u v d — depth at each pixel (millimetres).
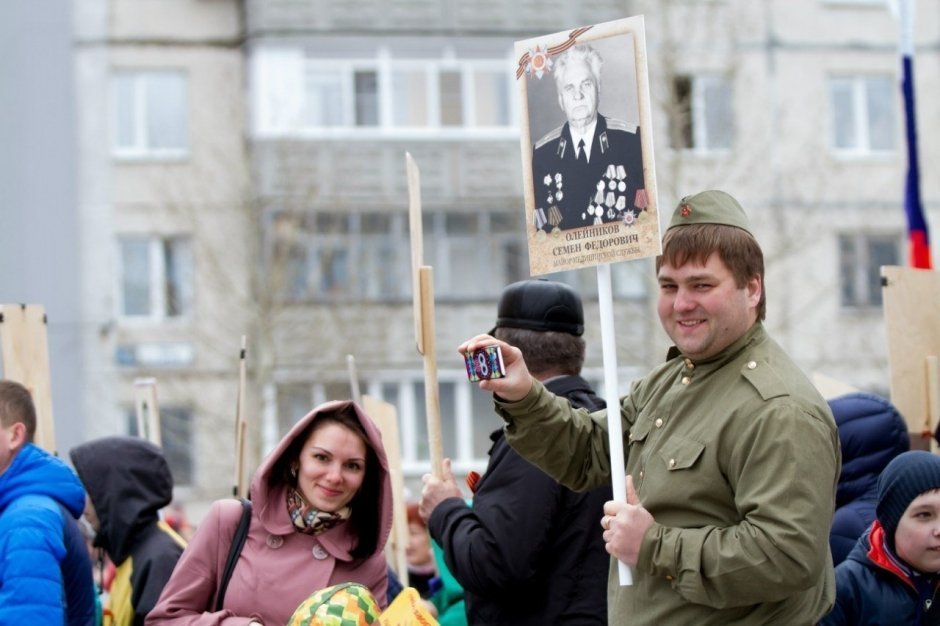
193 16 36375
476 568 6832
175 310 35250
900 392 8531
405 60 36812
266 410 33688
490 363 5930
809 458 5270
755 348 5629
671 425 5684
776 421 5328
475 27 36938
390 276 36094
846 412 7895
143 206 35594
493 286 36938
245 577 6691
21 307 8820
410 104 36812
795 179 36562
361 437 6832
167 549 8289
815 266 37000
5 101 19781
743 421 5418
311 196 34969
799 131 36938
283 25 36219
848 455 7855
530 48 6016
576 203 5867
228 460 34750
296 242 34844
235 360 34969
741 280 5598
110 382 34562
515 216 36969
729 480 5457
